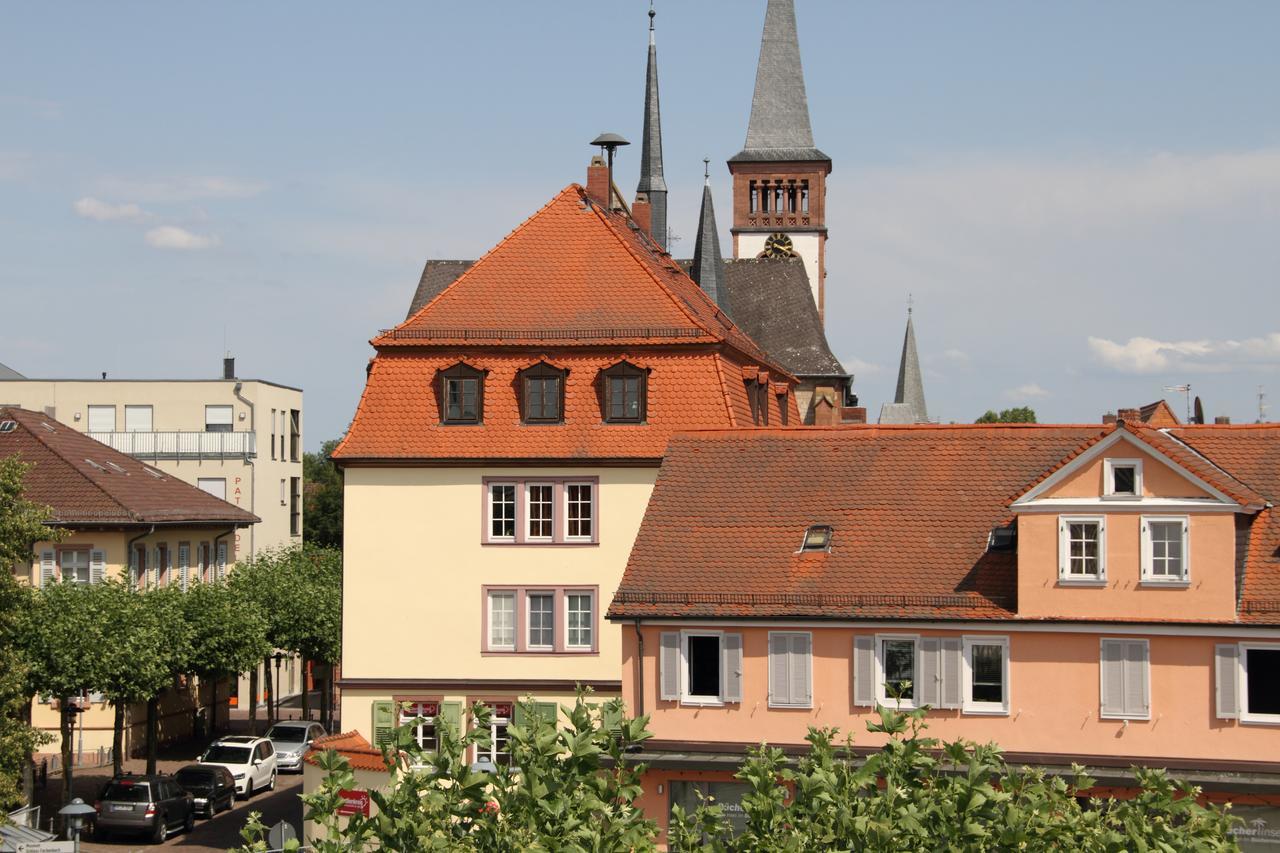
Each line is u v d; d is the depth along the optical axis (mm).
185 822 76125
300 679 141625
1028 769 34625
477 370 72125
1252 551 53844
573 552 70625
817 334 121625
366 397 72625
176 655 81312
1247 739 52125
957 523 58094
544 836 31047
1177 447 55906
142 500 97188
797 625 55750
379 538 71562
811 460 61625
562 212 77375
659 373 71812
